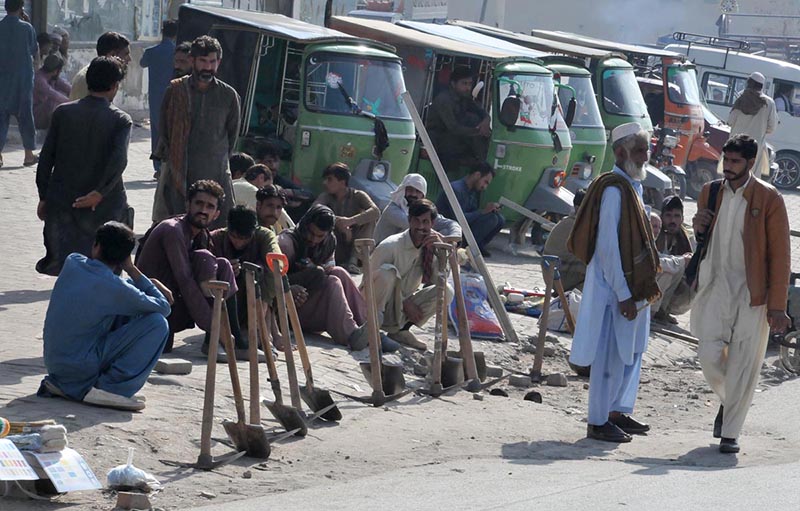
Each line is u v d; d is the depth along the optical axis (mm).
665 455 12445
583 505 9648
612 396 12969
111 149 14867
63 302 11336
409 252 16312
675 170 33688
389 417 12969
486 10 63531
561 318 18688
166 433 11078
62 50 30656
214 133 16312
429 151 18500
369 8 50781
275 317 14570
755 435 13914
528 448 12289
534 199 25109
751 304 12484
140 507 9273
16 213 21391
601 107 30438
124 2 35781
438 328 14328
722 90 47375
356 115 22516
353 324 15469
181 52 21953
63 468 9383
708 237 12859
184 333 15062
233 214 14336
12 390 11641
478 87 25812
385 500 9680
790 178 47031
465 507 9453
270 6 43875
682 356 18750
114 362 11562
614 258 12578
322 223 15367
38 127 29688
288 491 10078
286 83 23328
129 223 15242
